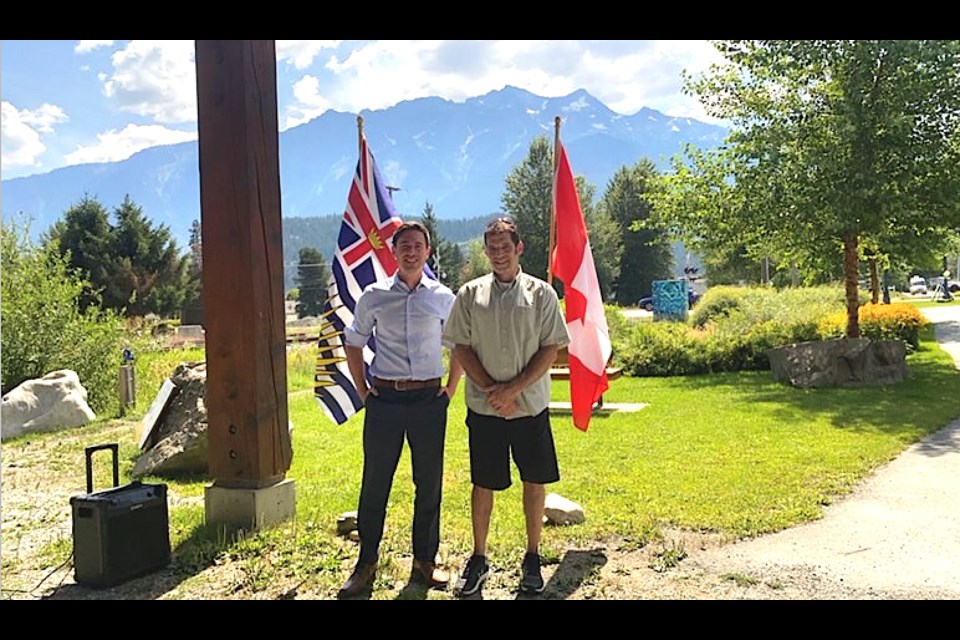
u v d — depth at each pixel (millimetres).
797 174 12883
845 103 12273
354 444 8797
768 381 12883
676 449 7680
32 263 12648
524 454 4145
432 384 4215
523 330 4035
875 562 4480
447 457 7758
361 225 5836
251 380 5023
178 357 17562
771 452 7387
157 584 4258
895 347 12062
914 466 6816
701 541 4879
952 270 70562
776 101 13711
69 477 7473
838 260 14094
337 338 5691
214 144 4973
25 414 10055
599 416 9922
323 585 4203
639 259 56781
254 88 4938
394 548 4793
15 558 4848
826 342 12039
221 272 5031
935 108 12312
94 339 12625
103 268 42062
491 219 4117
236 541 4809
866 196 12062
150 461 7449
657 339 15211
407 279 4207
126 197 44688
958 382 11703
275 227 5137
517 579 4242
